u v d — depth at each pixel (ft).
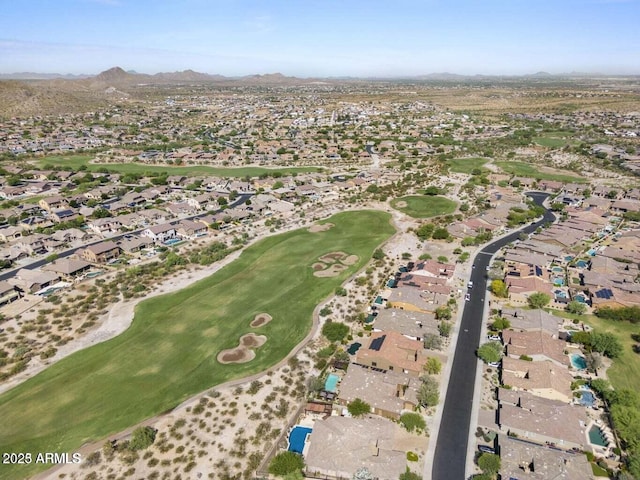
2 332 354.13
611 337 306.96
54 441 247.29
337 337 327.47
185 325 356.59
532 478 209.56
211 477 221.46
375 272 441.68
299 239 536.83
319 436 232.94
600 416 255.91
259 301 391.45
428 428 249.75
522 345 312.71
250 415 260.83
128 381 293.64
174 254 485.56
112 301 399.44
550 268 448.24
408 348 311.27
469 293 400.06
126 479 221.66
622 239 497.05
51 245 520.42
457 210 632.79
